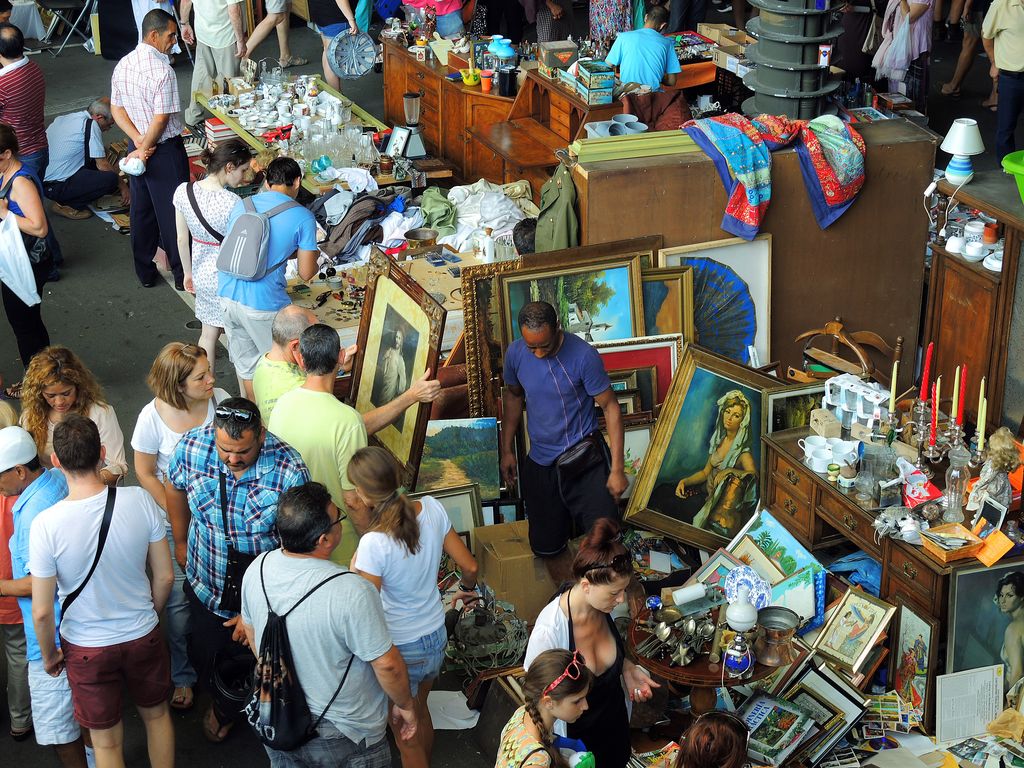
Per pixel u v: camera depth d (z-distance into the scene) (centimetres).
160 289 971
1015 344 637
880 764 495
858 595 541
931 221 742
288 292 788
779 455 591
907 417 584
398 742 468
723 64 1109
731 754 387
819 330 712
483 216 876
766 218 718
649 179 689
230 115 1110
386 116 1266
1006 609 508
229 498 461
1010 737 507
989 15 1057
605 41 1064
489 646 550
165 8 1405
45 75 1470
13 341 895
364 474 443
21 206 766
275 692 407
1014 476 527
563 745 400
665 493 627
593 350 574
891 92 1197
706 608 520
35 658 475
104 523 442
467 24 1279
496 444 654
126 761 520
